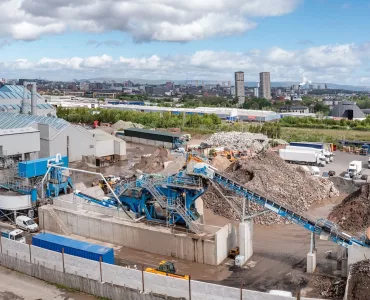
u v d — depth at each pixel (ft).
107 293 146.10
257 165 274.36
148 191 192.24
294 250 188.03
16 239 187.01
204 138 509.76
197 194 182.50
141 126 577.84
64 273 155.02
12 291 153.17
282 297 123.95
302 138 508.53
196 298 134.51
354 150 428.56
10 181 227.20
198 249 176.04
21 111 439.63
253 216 177.68
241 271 167.63
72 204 214.69
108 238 198.80
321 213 241.76
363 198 229.45
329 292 146.30
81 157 360.07
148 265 175.22
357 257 149.18
